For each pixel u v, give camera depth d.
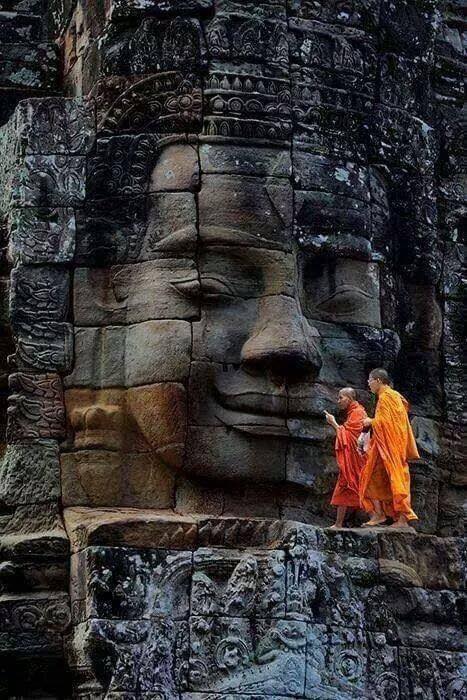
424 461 21.77
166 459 20.72
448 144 22.80
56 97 21.83
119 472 20.92
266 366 20.77
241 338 20.92
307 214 21.19
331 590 19.89
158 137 21.20
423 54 22.41
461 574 20.67
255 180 21.05
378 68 21.97
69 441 20.98
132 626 19.47
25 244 21.16
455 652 20.41
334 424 20.66
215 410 20.77
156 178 21.16
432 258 22.08
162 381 20.73
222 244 20.92
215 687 19.39
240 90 21.20
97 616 19.44
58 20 23.02
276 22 21.41
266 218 21.00
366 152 21.66
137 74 21.33
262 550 19.89
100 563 19.58
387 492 20.50
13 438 20.88
